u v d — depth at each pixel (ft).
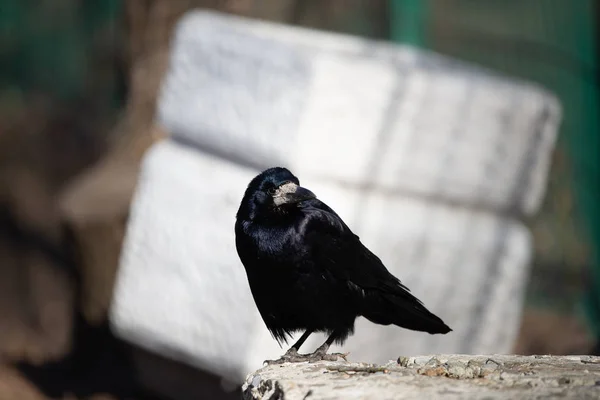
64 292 78.23
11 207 84.07
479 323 40.24
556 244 52.54
